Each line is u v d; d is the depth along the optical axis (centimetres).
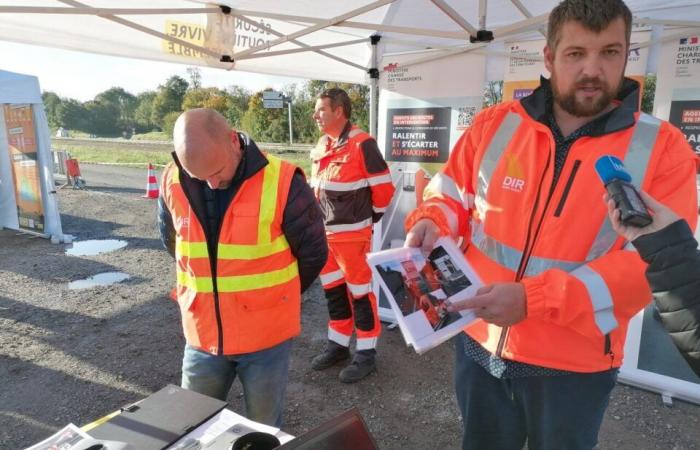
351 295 343
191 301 191
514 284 121
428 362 369
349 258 325
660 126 125
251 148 184
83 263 643
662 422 291
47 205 756
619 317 127
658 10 291
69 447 120
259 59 441
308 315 468
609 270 118
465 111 373
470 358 163
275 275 190
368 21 377
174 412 136
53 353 388
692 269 90
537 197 136
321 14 351
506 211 142
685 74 287
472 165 158
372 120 428
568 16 117
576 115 126
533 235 136
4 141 797
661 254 92
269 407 201
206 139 158
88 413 309
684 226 93
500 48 353
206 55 351
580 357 135
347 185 314
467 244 163
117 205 1077
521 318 119
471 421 166
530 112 141
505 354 145
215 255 184
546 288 118
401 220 412
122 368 365
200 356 196
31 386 340
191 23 309
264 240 184
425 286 133
